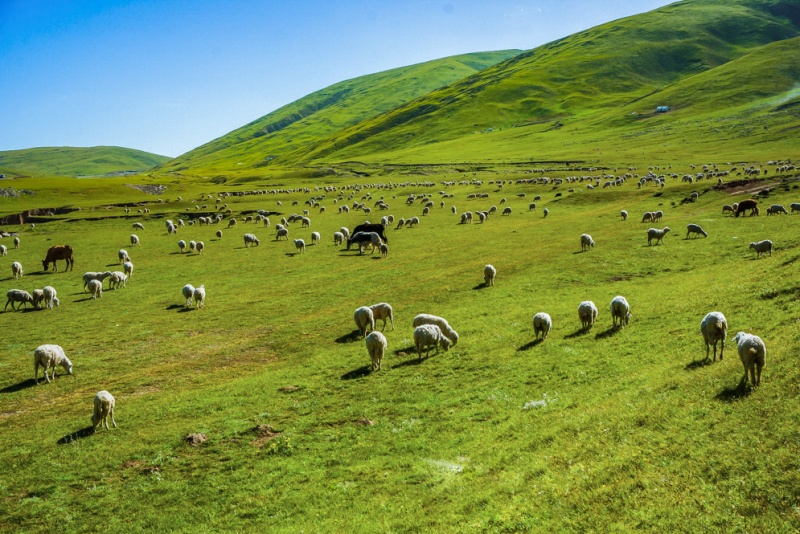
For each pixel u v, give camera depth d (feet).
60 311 137.28
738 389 50.55
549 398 66.18
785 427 40.91
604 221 220.64
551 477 45.29
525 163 510.17
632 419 51.29
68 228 288.51
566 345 86.07
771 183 241.14
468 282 144.46
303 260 188.96
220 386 85.71
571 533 36.78
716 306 89.04
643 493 38.75
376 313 109.29
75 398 83.51
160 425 70.69
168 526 47.96
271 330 116.16
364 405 72.69
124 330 119.96
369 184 453.17
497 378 76.95
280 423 69.46
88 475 58.23
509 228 225.76
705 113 610.65
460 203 320.91
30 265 197.47
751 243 131.34
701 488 37.45
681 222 196.54
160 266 189.78
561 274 141.59
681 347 74.18
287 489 53.11
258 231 261.44
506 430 59.11
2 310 139.23
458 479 50.21
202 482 55.83
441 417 66.54
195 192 459.32
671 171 354.74
